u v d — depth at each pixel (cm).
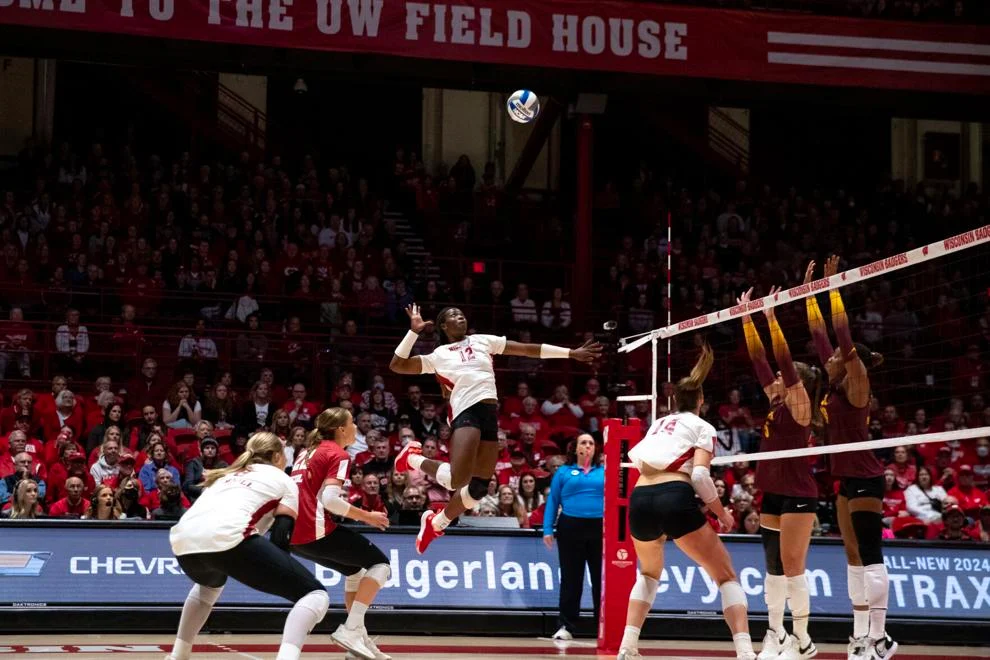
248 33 1617
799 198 2473
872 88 1855
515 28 1684
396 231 2289
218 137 2416
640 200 2448
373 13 1650
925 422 1839
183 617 689
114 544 1027
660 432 777
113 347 1770
